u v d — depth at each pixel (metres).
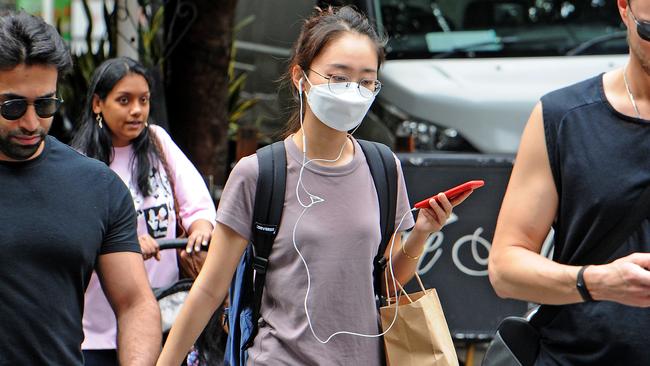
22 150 3.74
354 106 4.16
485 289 7.39
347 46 4.20
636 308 3.92
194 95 8.87
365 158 4.38
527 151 4.09
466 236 7.38
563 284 3.82
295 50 4.39
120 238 4.01
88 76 9.00
